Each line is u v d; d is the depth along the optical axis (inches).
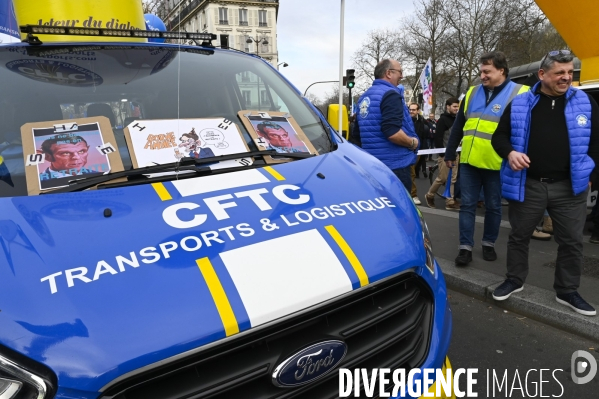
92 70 88.7
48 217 55.7
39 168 66.5
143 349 42.4
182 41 112.8
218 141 81.2
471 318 132.0
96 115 80.4
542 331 122.5
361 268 56.1
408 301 61.1
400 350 60.8
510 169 123.7
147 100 87.1
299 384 49.7
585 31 225.9
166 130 79.4
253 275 50.5
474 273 154.1
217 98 93.5
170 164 71.6
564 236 120.8
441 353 65.2
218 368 46.6
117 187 64.5
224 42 117.4
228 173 71.6
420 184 393.7
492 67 149.0
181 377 45.1
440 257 172.4
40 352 41.0
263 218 59.6
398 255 60.7
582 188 114.6
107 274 47.8
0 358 40.4
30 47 89.5
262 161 79.3
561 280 124.0
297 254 54.6
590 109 114.0
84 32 95.4
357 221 63.4
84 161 69.7
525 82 259.8
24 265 48.0
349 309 56.0
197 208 59.8
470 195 159.3
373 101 157.9
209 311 46.3
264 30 2073.1
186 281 48.3
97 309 44.3
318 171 76.4
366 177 78.6
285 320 48.9
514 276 134.9
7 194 61.9
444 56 1365.7
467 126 157.9
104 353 41.5
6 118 74.0
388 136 152.7
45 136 71.7
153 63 95.7
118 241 52.3
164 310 45.3
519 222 128.0
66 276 47.0
